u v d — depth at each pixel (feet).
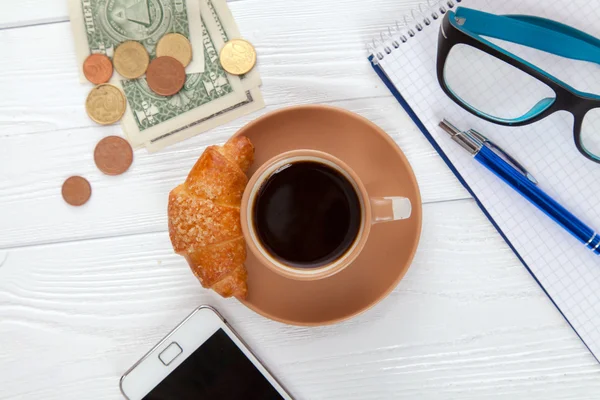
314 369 1.57
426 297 1.55
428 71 1.48
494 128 1.48
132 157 1.54
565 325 1.54
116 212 1.55
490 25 1.41
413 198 1.43
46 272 1.56
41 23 1.53
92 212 1.55
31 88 1.54
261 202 1.42
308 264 1.42
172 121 1.53
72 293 1.57
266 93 1.54
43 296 1.57
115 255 1.56
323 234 1.42
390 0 1.52
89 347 1.57
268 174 1.40
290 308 1.48
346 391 1.57
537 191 1.45
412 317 1.55
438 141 1.49
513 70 1.46
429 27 1.46
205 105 1.53
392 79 1.48
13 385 1.57
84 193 1.54
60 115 1.54
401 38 1.47
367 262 1.47
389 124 1.53
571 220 1.44
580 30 1.44
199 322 1.52
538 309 1.54
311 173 1.41
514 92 1.47
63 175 1.55
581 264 1.49
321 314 1.48
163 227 1.55
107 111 1.53
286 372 1.57
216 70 1.53
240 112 1.54
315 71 1.53
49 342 1.57
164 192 1.55
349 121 1.43
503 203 1.49
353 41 1.53
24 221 1.56
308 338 1.56
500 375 1.55
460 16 1.42
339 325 1.56
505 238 1.50
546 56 1.46
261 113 1.54
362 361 1.56
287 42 1.53
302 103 1.54
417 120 1.50
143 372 1.53
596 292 1.49
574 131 1.40
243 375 1.53
